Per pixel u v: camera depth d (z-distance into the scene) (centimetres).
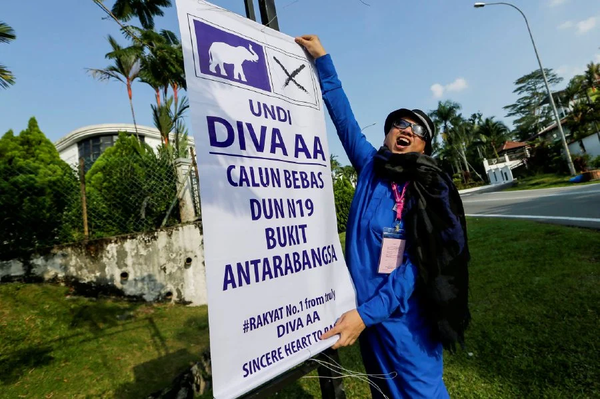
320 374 157
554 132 4069
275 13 173
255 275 119
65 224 555
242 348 110
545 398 201
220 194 114
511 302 345
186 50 117
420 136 169
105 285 505
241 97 132
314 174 156
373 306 139
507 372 233
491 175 4506
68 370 313
